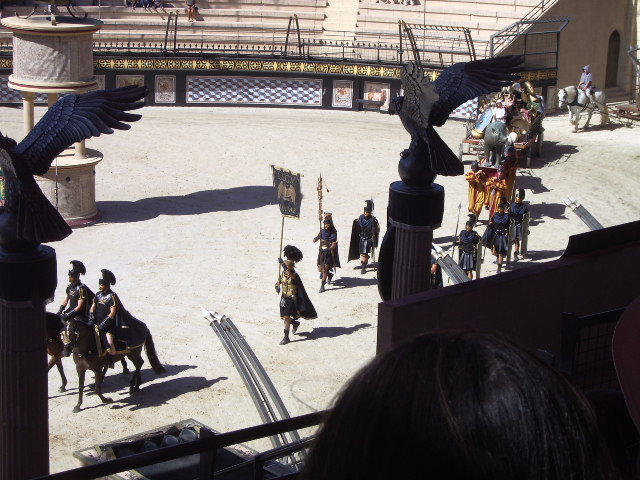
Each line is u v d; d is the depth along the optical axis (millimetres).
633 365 4512
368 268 25031
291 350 19766
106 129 8820
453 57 42562
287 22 45688
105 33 43469
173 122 39812
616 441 5051
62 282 23406
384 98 42562
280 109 43094
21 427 9164
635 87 45781
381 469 1160
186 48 42844
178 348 19703
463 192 31828
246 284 23328
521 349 1271
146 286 23031
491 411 1180
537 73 41500
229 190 31594
